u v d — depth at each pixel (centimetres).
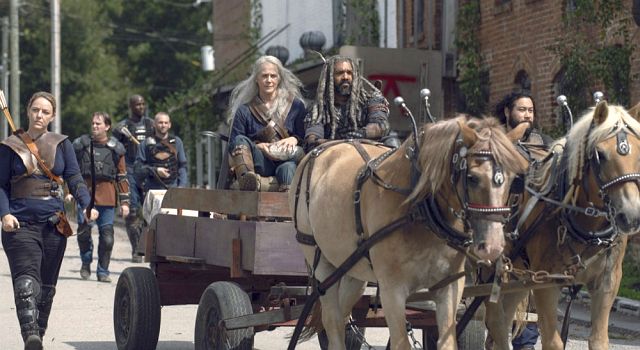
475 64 3225
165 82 10175
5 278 2591
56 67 6569
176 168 2639
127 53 10106
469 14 3238
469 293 1208
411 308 1384
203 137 5131
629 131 1166
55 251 1480
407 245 1111
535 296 1253
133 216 2747
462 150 1047
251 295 1471
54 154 1473
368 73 2977
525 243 1270
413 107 3000
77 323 1930
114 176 2520
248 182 1434
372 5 3822
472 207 1034
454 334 1134
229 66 5041
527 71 2980
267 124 1515
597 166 1167
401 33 3619
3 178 1453
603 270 1238
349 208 1195
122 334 1577
